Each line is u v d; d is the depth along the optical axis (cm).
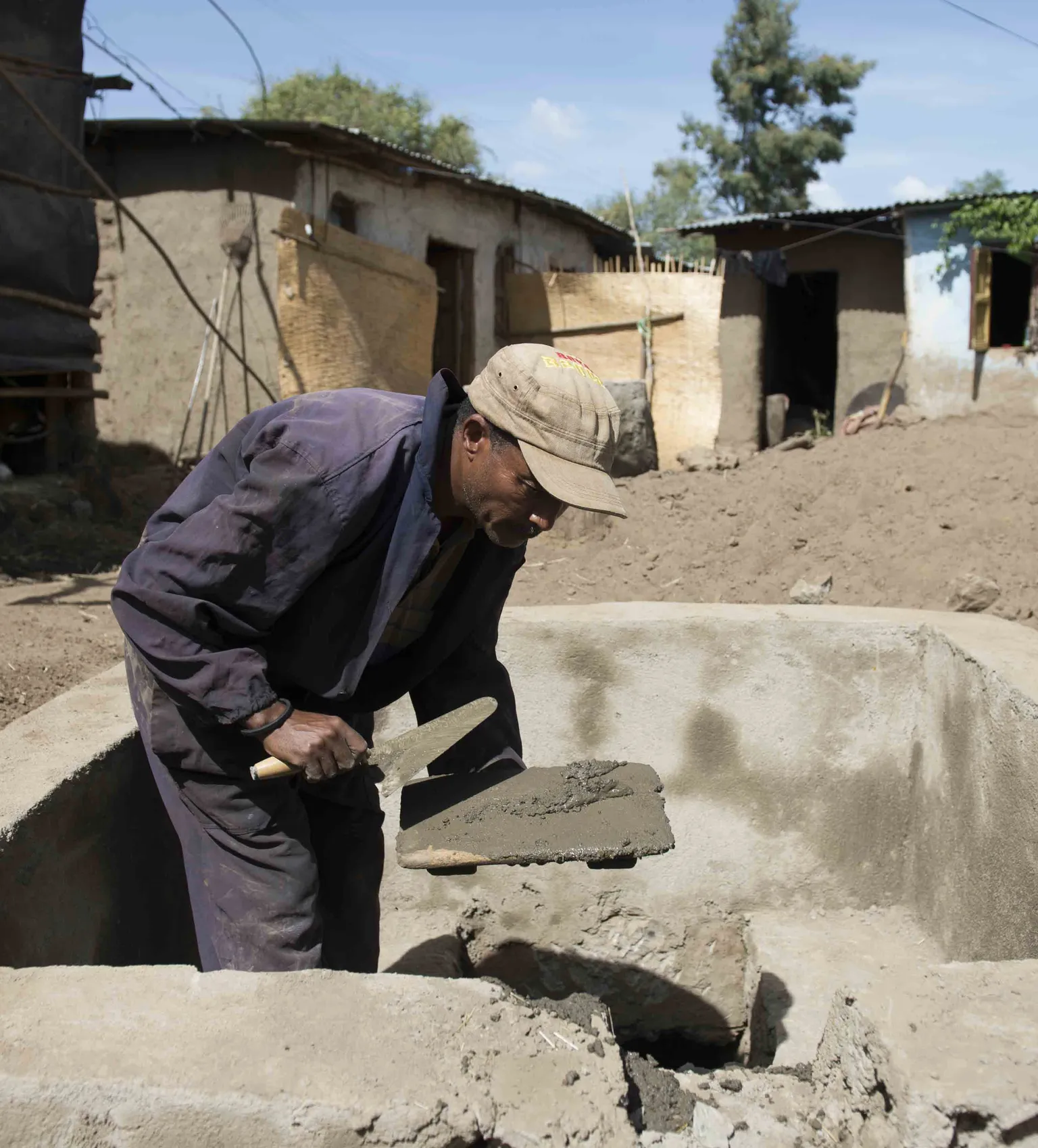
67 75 798
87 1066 141
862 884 343
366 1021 154
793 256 1145
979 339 994
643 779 234
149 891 257
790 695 344
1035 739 249
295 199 955
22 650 475
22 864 197
